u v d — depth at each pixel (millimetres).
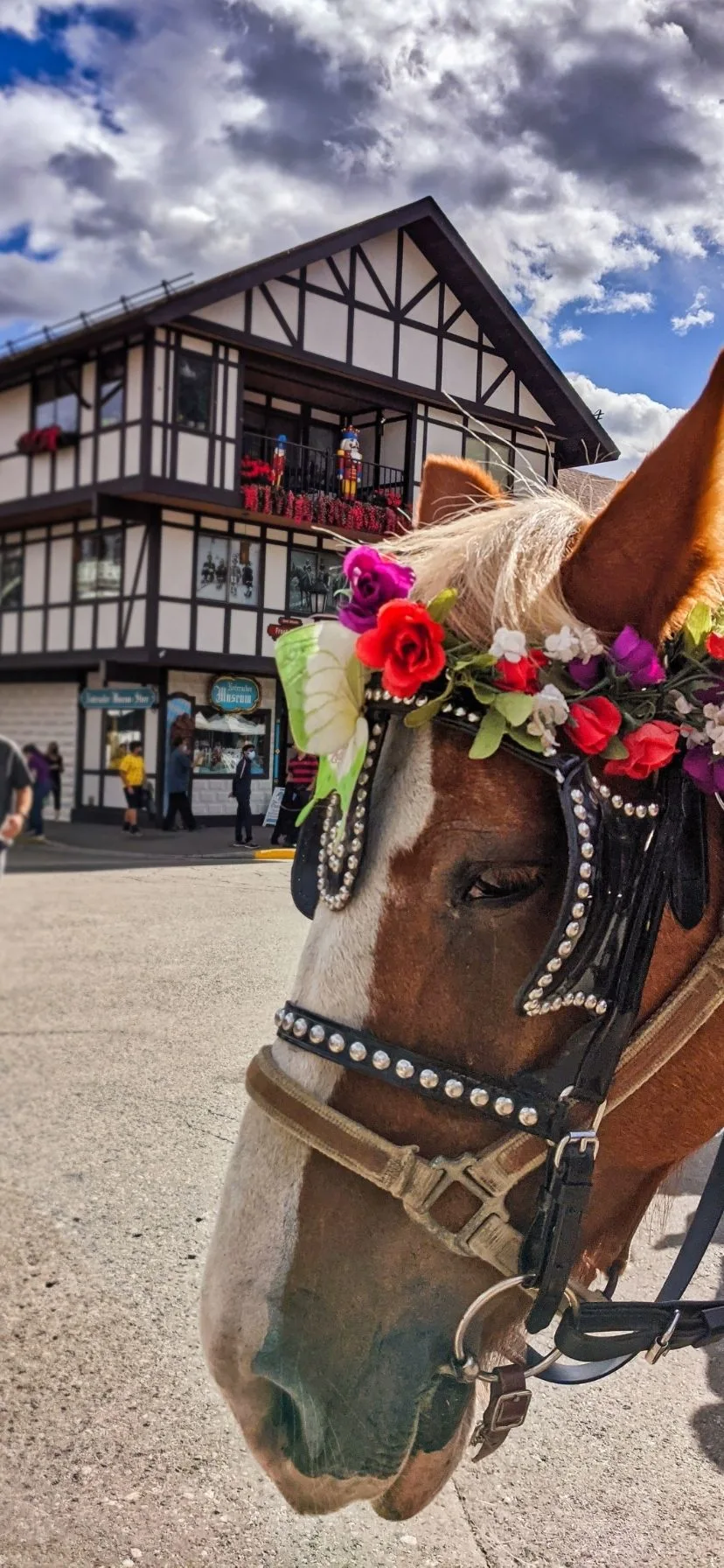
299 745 1250
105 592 20344
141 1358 2871
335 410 21734
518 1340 1420
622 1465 2514
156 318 17672
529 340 20141
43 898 10492
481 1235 1203
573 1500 2381
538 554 1275
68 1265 3324
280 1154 1249
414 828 1191
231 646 20266
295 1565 2160
